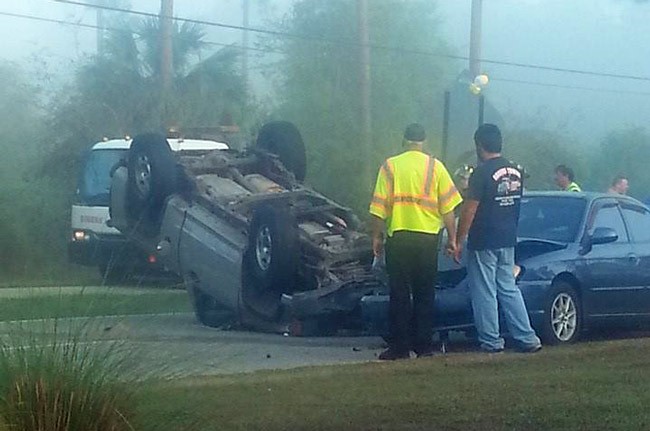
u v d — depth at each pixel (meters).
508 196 12.67
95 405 6.93
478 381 10.49
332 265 15.18
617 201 15.04
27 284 9.49
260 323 15.50
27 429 6.84
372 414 8.95
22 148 36.50
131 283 9.89
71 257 26.38
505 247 12.70
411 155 12.28
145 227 17.42
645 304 14.85
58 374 6.92
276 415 8.81
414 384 10.32
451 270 13.40
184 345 8.38
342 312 14.64
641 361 11.77
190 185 16.70
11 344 7.06
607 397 9.69
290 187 17.05
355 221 16.25
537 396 9.73
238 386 9.79
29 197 31.98
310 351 13.41
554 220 14.57
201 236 16.22
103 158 26.36
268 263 15.04
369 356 12.95
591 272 14.07
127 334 7.55
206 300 16.48
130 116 37.72
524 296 13.27
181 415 7.31
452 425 8.62
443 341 13.84
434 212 12.23
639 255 14.78
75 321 7.52
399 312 12.30
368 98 35.12
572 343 13.82
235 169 17.22
